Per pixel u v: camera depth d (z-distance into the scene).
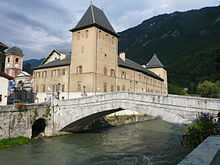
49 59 65.94
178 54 148.12
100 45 51.94
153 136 33.56
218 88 65.94
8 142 26.45
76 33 53.75
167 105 26.70
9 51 78.12
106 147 26.47
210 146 5.01
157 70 88.06
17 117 28.58
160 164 18.64
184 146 19.89
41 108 32.69
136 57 175.12
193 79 100.50
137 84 65.69
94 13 52.84
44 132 33.69
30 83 64.81
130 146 26.84
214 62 99.88
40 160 20.92
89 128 40.72
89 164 19.69
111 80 54.84
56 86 56.88
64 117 35.00
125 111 51.41
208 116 19.92
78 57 52.75
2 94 32.81
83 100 34.06
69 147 26.50
